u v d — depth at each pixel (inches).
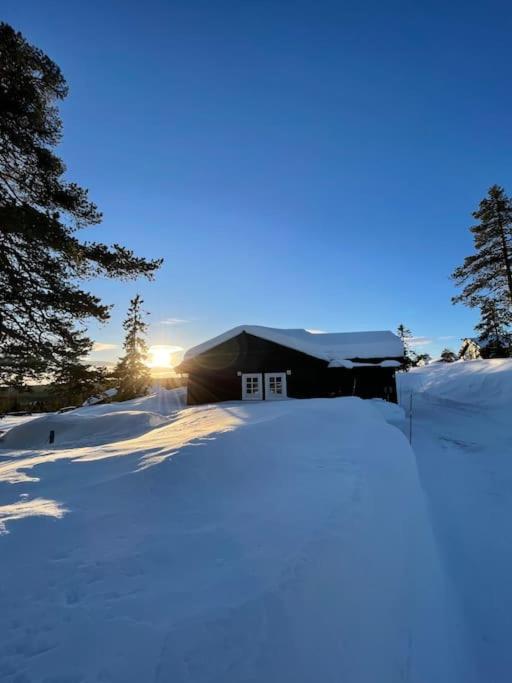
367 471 168.2
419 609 107.3
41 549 93.7
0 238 389.7
